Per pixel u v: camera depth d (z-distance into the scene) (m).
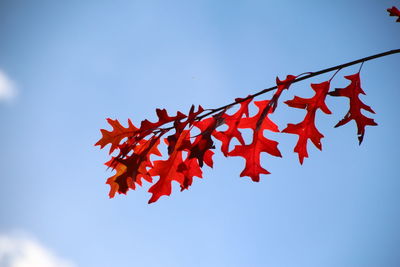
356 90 1.20
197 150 1.14
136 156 1.20
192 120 1.15
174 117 1.18
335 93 1.20
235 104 1.15
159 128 1.19
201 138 1.15
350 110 1.20
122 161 1.20
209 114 1.15
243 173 1.20
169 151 1.13
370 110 1.19
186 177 1.20
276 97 1.13
